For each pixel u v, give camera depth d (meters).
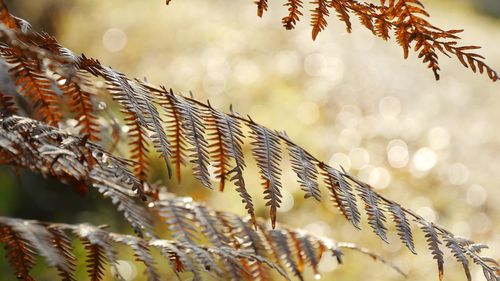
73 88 1.19
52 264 1.09
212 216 1.51
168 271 4.19
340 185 1.16
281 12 12.84
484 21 16.08
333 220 5.30
